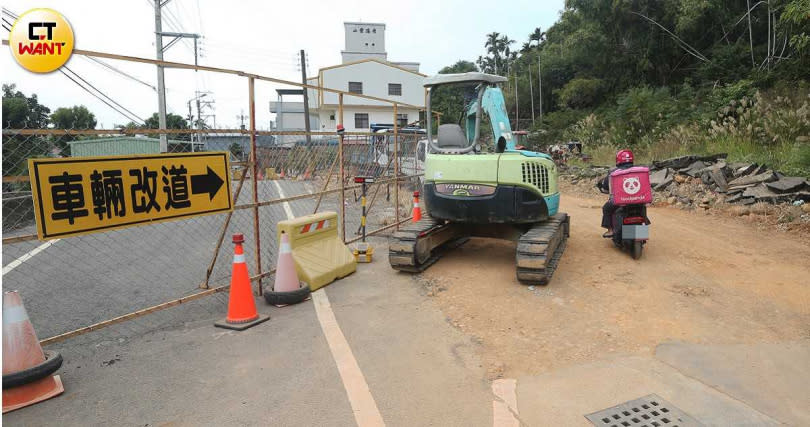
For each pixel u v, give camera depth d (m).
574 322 4.81
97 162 4.16
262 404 3.41
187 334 4.72
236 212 13.05
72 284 6.50
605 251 7.47
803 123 13.89
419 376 3.78
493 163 6.29
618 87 30.23
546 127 32.97
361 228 8.71
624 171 6.84
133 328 4.90
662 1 25.83
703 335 4.46
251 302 5.02
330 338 4.53
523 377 3.75
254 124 5.56
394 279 6.45
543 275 5.66
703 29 25.31
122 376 3.87
